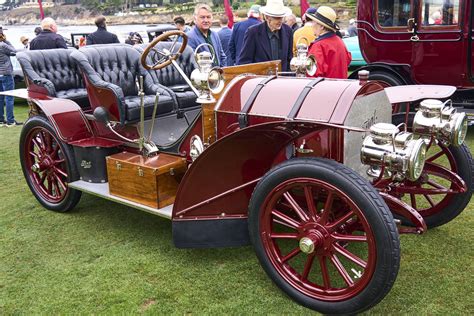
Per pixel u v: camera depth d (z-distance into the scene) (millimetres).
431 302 2498
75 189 3697
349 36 10070
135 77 4141
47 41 6797
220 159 2656
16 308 2574
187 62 4652
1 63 7145
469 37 5469
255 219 2543
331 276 2799
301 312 2449
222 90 2863
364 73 2477
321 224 2385
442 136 2652
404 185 3162
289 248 3146
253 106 2637
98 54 3938
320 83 2580
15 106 9281
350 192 2197
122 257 3078
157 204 3047
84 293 2688
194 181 2732
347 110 2369
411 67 5902
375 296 2225
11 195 4312
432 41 5691
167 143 3332
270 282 2742
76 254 3146
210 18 5031
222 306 2520
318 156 2607
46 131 3709
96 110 3482
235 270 2885
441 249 3049
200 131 2990
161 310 2506
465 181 3055
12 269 2980
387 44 6020
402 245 3117
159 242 3283
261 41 4449
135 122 3498
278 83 2682
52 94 3926
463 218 3506
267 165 2787
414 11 5734
